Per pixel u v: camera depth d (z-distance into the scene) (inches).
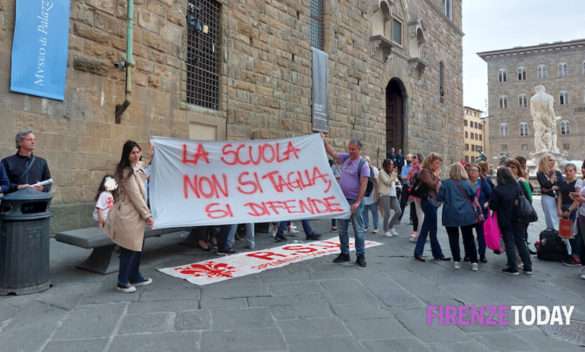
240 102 415.5
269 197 230.7
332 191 228.7
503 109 2186.3
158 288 170.6
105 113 292.2
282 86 469.4
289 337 123.0
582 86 2010.3
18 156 197.6
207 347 115.6
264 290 168.9
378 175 324.5
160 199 214.8
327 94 543.8
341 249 220.1
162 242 269.3
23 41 244.8
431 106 890.7
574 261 227.0
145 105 320.5
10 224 159.0
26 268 160.1
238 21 414.6
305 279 185.8
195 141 230.7
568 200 235.1
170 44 340.8
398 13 754.2
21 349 113.4
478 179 245.8
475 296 167.5
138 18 315.0
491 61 2222.0
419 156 331.9
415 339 123.7
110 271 191.8
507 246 208.1
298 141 243.0
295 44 489.4
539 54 2101.4
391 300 159.3
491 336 127.3
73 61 273.0
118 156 300.5
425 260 232.7
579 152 2009.1
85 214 275.9
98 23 287.1
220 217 218.1
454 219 210.5
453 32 1013.8
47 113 259.6
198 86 376.2
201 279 184.1
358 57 619.8
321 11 557.0
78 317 137.3
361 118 623.5
